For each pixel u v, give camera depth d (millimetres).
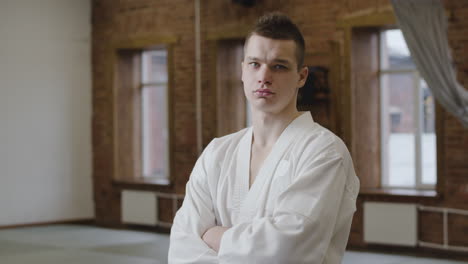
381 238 6762
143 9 8586
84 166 9180
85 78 9172
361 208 6953
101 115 9086
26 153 8867
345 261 6250
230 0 7793
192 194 1659
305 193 1399
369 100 7199
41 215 8945
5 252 6898
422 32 5172
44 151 8969
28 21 8867
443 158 6453
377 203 6777
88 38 9172
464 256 6359
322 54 7109
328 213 1392
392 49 7254
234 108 8141
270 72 1441
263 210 1475
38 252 6895
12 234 8172
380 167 7309
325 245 1392
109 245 7371
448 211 6418
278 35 1433
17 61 8805
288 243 1347
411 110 7188
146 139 9203
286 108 1525
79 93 9141
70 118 9102
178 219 1657
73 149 9125
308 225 1359
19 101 8820
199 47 8086
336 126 7035
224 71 8055
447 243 6461
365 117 7164
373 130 7242
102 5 9016
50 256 6660
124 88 9047
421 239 6641
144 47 8758
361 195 6914
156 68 9164
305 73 1534
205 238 1559
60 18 9031
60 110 9055
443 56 5270
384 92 7289
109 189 8984
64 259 6496
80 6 9117
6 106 8742
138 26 8648
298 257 1351
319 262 1376
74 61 9109
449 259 6309
